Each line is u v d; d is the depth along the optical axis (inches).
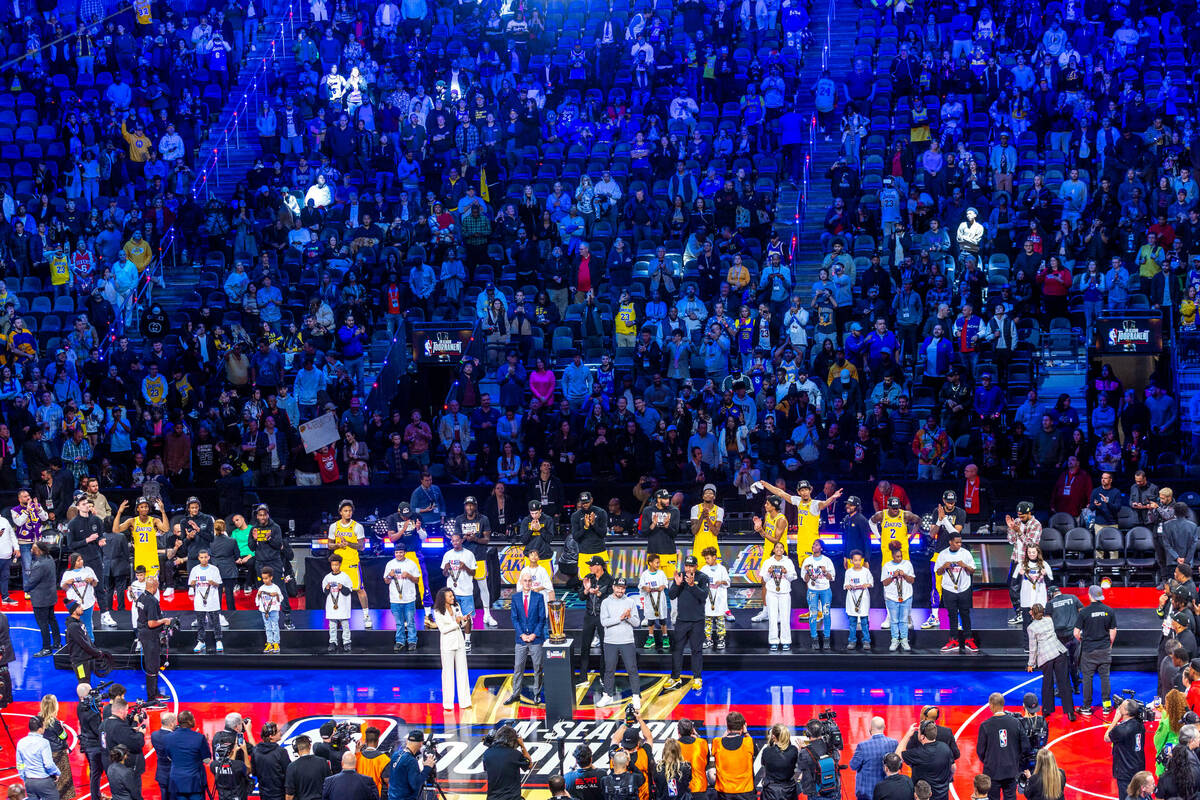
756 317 1237.7
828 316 1218.6
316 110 1529.3
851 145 1382.9
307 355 1205.7
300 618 948.0
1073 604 792.9
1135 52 1499.8
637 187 1392.7
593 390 1161.4
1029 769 639.8
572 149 1457.9
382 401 1230.9
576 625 924.0
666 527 909.2
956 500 956.6
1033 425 1128.8
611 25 1567.4
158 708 844.0
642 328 1221.7
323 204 1396.4
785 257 1322.6
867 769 620.7
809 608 888.3
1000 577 1006.4
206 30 1585.9
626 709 749.9
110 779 648.4
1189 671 666.8
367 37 1600.6
